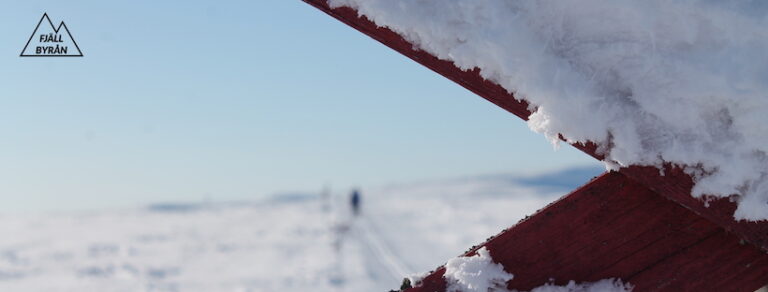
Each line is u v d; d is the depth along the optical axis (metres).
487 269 1.25
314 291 18.45
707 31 1.05
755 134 1.07
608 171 1.21
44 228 52.91
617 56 1.09
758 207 1.08
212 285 21.94
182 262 27.95
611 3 1.07
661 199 1.20
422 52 1.14
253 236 36.28
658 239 1.21
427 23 1.10
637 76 1.09
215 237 37.66
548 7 1.08
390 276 20.02
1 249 36.81
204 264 26.83
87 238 42.94
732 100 1.06
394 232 31.78
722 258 1.19
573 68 1.10
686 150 1.09
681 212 1.20
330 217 42.00
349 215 42.03
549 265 1.24
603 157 1.14
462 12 1.09
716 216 1.12
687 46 1.07
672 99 1.08
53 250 35.97
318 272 21.12
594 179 1.22
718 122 1.09
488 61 1.11
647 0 1.05
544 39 1.10
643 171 1.12
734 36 1.04
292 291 19.02
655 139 1.11
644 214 1.21
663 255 1.21
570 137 1.12
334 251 25.78
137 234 44.53
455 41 1.11
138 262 29.06
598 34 1.09
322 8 1.15
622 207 1.21
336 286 18.84
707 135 1.09
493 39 1.09
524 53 1.09
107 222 56.78
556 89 1.09
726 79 1.04
